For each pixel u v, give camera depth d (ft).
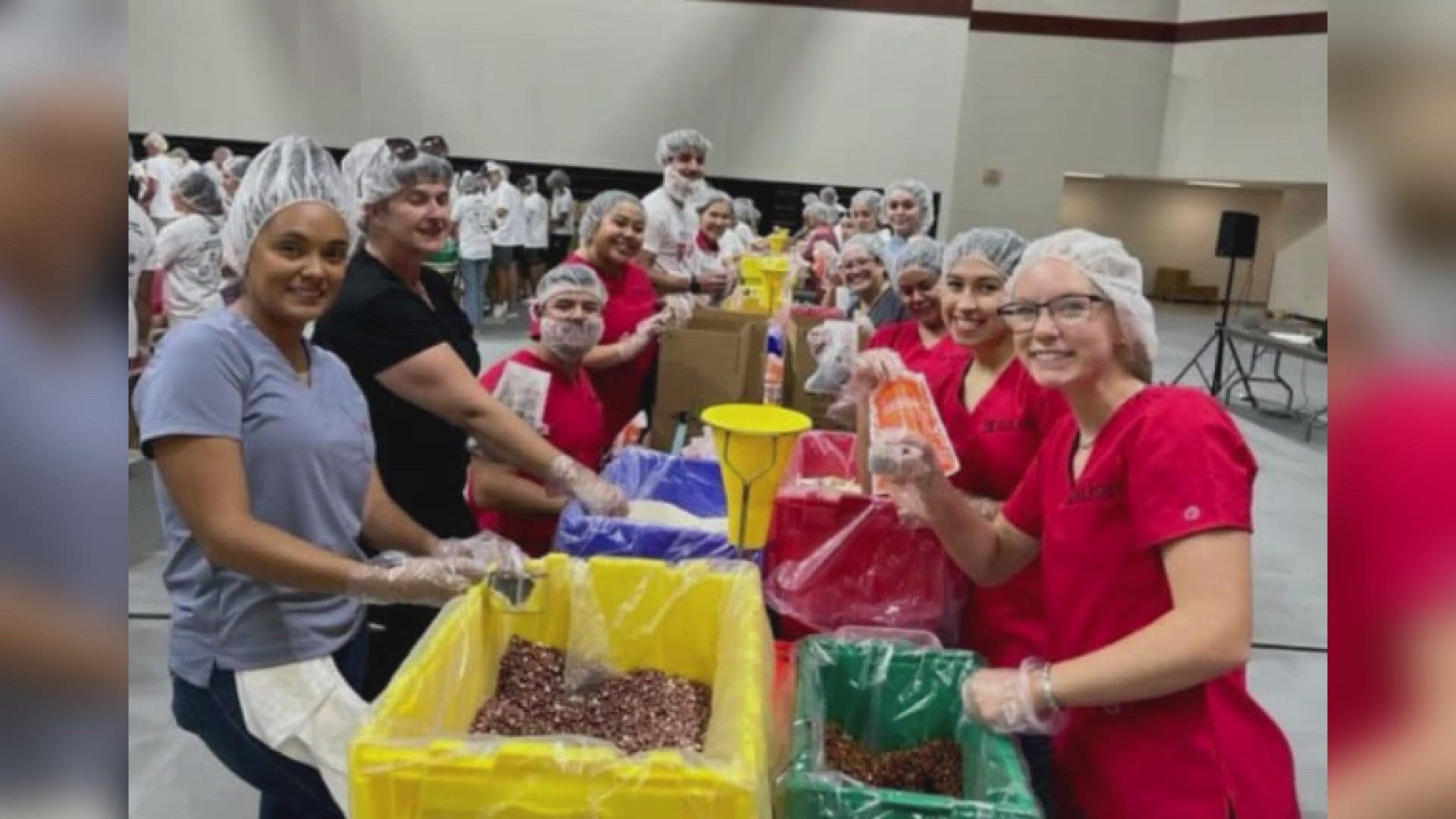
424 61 33.47
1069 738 4.41
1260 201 46.19
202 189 15.97
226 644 4.36
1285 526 15.66
